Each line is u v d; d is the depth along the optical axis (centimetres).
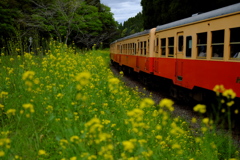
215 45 662
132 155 341
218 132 577
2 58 945
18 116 470
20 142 379
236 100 630
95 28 2741
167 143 461
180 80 867
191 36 784
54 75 715
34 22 2050
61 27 2375
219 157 467
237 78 573
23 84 600
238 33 570
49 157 361
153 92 1170
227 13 602
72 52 1239
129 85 1372
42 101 532
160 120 599
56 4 2238
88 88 624
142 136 405
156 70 1112
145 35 1235
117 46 2147
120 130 446
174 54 912
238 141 542
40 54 1150
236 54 580
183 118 715
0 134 394
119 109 582
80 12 2631
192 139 554
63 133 391
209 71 684
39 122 462
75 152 332
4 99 529
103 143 346
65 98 544
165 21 2091
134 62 1484
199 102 879
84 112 512
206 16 697
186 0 1759
